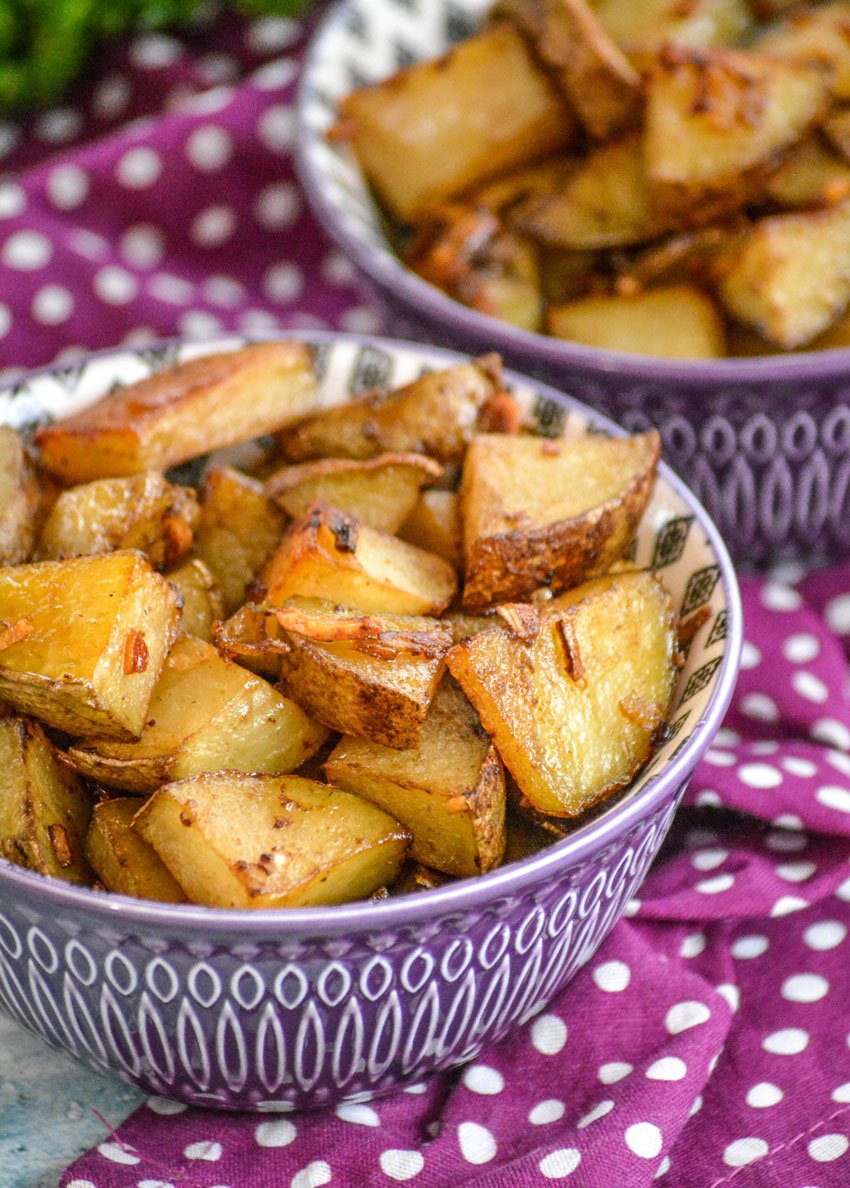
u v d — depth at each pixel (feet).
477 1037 1.54
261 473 1.74
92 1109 1.58
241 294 2.25
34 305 2.13
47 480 1.67
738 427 1.85
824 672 1.86
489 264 1.99
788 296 1.91
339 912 1.41
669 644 1.60
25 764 1.50
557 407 1.72
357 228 1.98
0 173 2.39
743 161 1.93
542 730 1.51
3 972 1.50
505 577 1.58
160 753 1.51
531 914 1.47
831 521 1.92
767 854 1.75
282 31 2.44
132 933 1.42
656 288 1.97
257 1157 1.55
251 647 1.55
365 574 1.56
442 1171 1.54
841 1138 1.58
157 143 2.20
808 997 1.66
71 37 2.33
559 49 1.99
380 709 1.50
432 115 2.03
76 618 1.50
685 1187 1.55
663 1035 1.62
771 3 2.10
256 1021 1.47
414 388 1.69
